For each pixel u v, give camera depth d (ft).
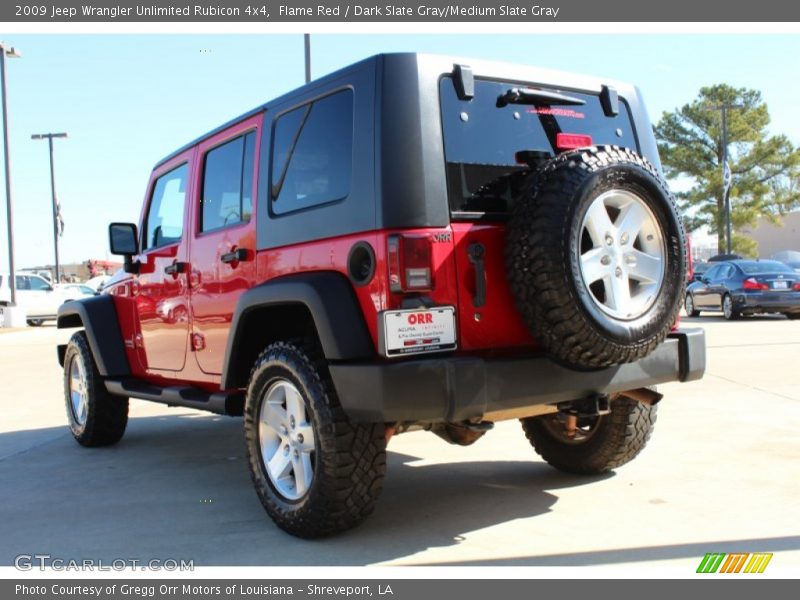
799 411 21.03
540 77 13.10
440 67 11.73
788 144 150.00
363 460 11.62
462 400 10.58
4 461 19.24
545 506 13.74
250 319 13.51
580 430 15.42
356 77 11.80
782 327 47.85
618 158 11.55
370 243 11.11
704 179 151.64
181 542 12.55
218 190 15.55
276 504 12.64
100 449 20.65
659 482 14.90
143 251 18.72
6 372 40.27
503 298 11.53
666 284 11.93
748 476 15.03
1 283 85.87
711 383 26.04
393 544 12.02
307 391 11.73
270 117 13.87
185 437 22.24
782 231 185.47
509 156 12.21
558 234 10.77
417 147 11.12
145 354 18.69
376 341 11.05
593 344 11.02
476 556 11.39
